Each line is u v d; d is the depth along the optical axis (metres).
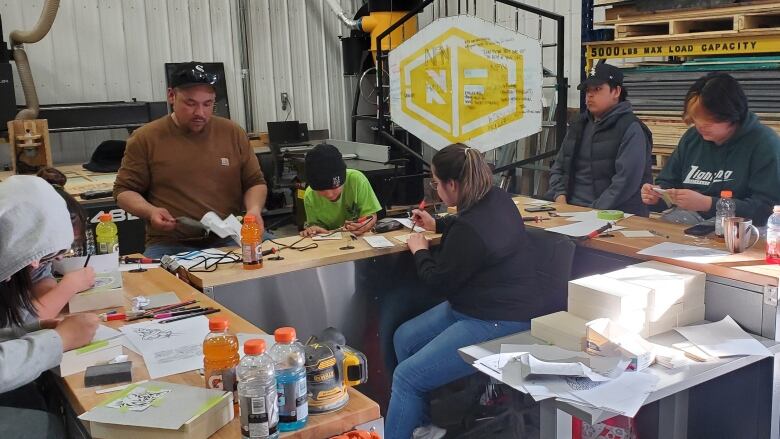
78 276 2.06
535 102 4.30
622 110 3.49
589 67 4.44
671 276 2.26
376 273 2.85
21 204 1.57
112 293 2.09
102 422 1.33
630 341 2.02
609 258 2.71
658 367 1.97
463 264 2.51
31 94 4.93
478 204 2.57
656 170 4.31
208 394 1.42
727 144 2.86
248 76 6.23
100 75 5.61
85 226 2.37
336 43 6.62
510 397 2.95
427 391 2.59
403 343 2.82
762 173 2.75
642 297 2.13
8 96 4.72
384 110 5.38
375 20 5.69
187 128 3.11
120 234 4.26
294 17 6.38
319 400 1.42
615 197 3.42
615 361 1.95
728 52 3.80
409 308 2.97
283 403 1.34
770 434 2.22
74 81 5.53
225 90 6.02
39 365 1.52
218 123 3.22
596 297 2.17
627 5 4.24
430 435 2.71
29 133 4.32
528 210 3.33
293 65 6.45
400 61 4.54
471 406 3.05
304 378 1.36
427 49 4.43
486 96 4.37
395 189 5.52
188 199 3.13
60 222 1.62
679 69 4.11
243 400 1.28
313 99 6.59
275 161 5.38
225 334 1.56
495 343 2.21
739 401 2.31
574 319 2.22
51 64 5.43
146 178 3.12
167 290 2.32
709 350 2.04
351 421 1.41
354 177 3.27
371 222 3.10
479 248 2.50
